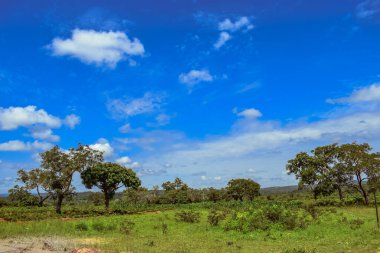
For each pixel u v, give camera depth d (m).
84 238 21.47
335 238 20.22
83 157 48.06
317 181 55.09
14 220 35.94
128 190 82.75
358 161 50.56
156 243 19.22
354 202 54.12
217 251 16.58
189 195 89.31
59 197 47.47
